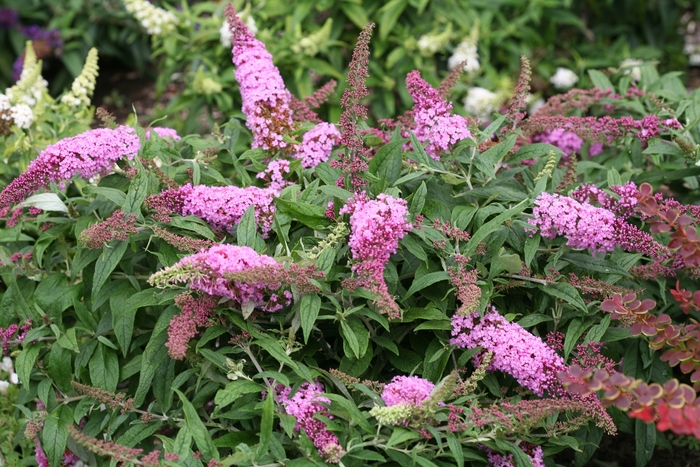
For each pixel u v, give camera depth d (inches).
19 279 70.1
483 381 64.7
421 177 67.4
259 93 68.4
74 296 67.3
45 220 67.9
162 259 63.9
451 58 96.5
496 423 60.5
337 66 93.3
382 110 94.0
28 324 66.6
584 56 111.8
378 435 60.4
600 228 63.6
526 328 66.8
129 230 63.3
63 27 124.2
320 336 65.6
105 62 134.3
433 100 66.5
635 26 119.4
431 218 65.7
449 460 63.3
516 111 69.3
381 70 93.7
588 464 72.6
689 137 71.3
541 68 106.9
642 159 76.3
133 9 92.0
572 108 79.0
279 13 94.0
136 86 127.3
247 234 63.1
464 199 67.3
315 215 64.4
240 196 64.8
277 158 68.9
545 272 64.9
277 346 61.6
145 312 67.2
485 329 63.4
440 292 65.4
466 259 63.3
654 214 61.6
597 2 119.0
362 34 63.2
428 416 59.7
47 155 65.0
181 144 71.1
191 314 61.6
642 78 80.3
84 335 68.9
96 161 65.9
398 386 60.5
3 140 76.5
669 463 72.6
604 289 64.2
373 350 66.1
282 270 60.1
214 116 95.7
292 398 61.9
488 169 65.9
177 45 95.5
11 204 66.6
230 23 69.6
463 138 65.9
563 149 78.4
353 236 62.1
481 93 92.7
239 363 61.9
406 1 93.9
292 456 62.4
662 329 61.8
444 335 64.9
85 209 68.8
